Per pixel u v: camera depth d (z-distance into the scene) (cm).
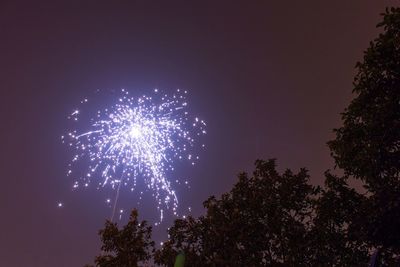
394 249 1290
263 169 1529
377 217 1218
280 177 1505
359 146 1273
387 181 1223
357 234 1295
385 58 1204
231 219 1466
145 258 1574
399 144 1205
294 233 1403
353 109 1260
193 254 1473
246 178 1540
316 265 1362
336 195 1379
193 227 1524
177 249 1506
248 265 1404
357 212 1322
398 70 1196
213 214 1505
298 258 1391
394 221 1205
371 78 1224
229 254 1428
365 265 1303
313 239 1391
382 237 1255
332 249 1370
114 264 1544
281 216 1444
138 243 1566
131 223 1605
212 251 1453
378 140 1207
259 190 1492
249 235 1427
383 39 1208
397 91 1198
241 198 1506
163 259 1492
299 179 1484
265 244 1423
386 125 1193
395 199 1172
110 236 1589
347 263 1332
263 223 1457
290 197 1464
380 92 1227
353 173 1302
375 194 1221
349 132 1274
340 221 1370
